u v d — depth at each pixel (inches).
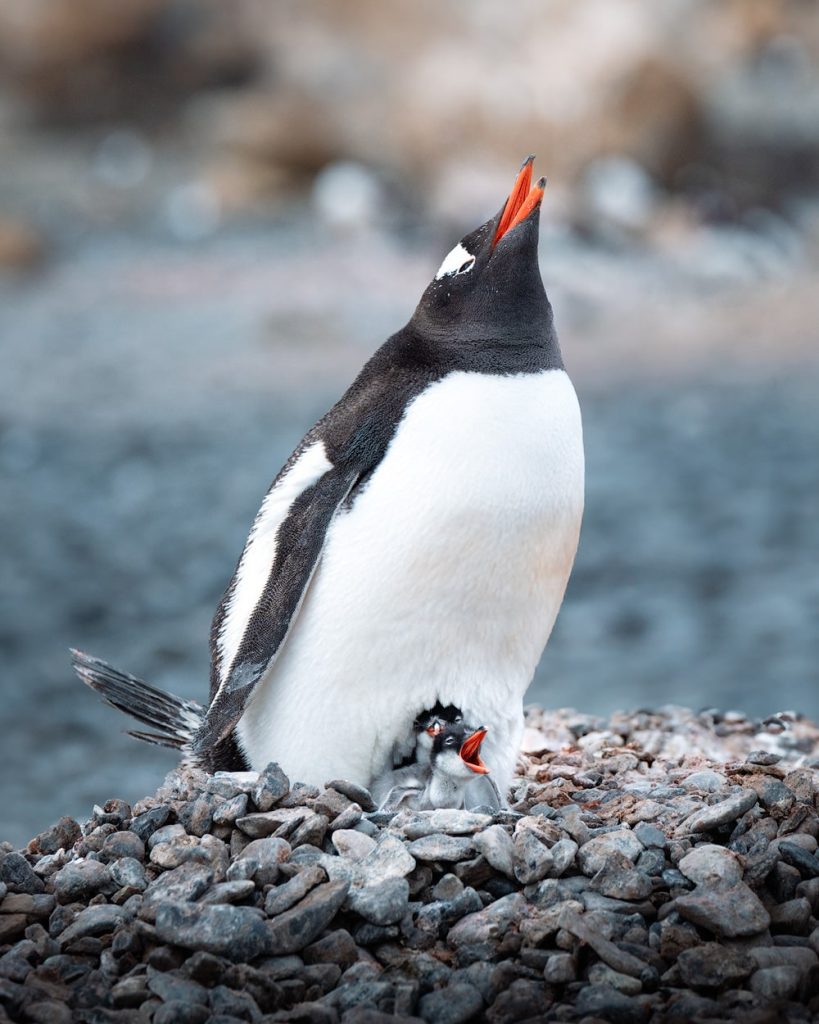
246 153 1787.6
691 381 1023.0
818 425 892.6
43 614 619.5
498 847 236.8
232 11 2062.0
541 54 1780.3
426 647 265.3
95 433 921.5
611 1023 207.3
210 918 223.9
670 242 1471.5
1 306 1305.4
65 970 227.9
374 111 1819.6
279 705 273.0
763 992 211.6
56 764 465.7
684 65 1724.9
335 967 223.1
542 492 259.8
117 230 1601.9
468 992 213.9
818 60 1895.9
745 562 671.1
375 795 279.3
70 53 2009.1
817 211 1640.0
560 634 593.6
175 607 628.1
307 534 261.0
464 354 265.3
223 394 1010.7
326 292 1314.0
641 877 235.9
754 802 255.4
